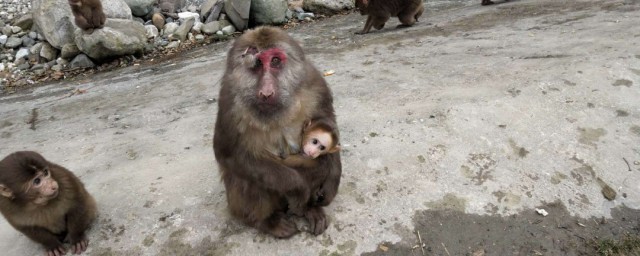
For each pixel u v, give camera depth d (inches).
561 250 63.4
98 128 103.4
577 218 67.2
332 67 125.2
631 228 66.3
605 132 78.8
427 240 63.9
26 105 136.7
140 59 182.2
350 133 82.0
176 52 187.5
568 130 79.2
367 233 64.5
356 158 75.6
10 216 61.6
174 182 74.5
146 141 90.6
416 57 122.1
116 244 65.3
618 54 96.0
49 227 64.7
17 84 171.0
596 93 85.9
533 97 85.8
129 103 120.6
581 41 110.3
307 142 57.1
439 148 76.3
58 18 179.8
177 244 64.5
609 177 72.5
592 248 63.7
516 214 67.3
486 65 103.3
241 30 205.9
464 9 194.7
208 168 77.0
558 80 89.5
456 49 124.1
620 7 142.8
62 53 180.1
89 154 88.6
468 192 69.8
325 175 61.9
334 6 225.0
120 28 177.9
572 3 163.2
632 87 87.0
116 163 83.4
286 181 57.8
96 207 69.0
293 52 55.6
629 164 74.3
